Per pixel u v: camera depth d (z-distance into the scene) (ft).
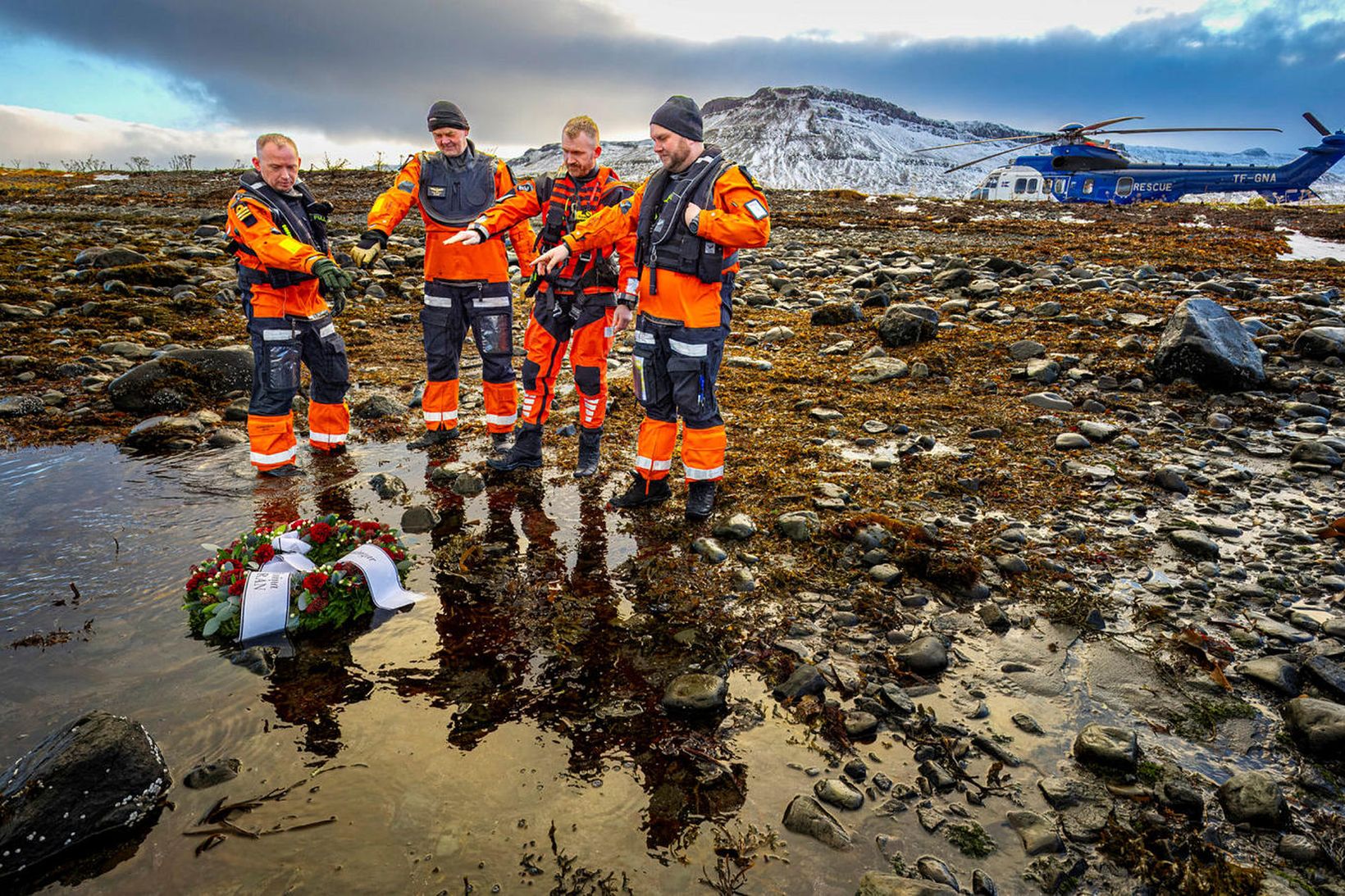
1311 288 35.32
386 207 15.97
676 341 13.37
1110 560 12.62
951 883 6.59
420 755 8.07
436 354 17.49
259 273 15.25
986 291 33.91
